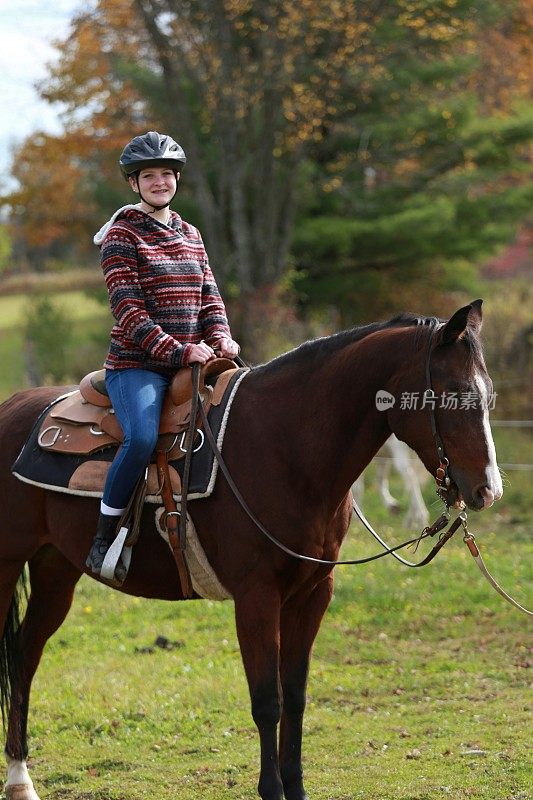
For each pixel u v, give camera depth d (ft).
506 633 35.55
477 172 98.22
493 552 48.47
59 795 23.00
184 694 29.37
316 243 92.07
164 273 20.85
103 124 98.12
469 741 25.05
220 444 20.27
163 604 40.45
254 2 78.43
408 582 42.27
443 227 94.02
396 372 19.11
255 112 85.87
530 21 103.96
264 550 19.57
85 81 95.55
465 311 17.97
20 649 23.63
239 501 19.67
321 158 100.07
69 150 100.73
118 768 24.48
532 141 98.94
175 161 20.93
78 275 189.37
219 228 85.87
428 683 30.50
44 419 22.86
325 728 26.68
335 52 82.43
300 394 20.06
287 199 87.81
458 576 43.34
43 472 22.03
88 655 34.14
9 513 22.98
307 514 19.58
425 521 55.88
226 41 80.38
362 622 37.47
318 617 20.56
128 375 20.94
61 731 27.17
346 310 104.17
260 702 19.22
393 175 102.89
